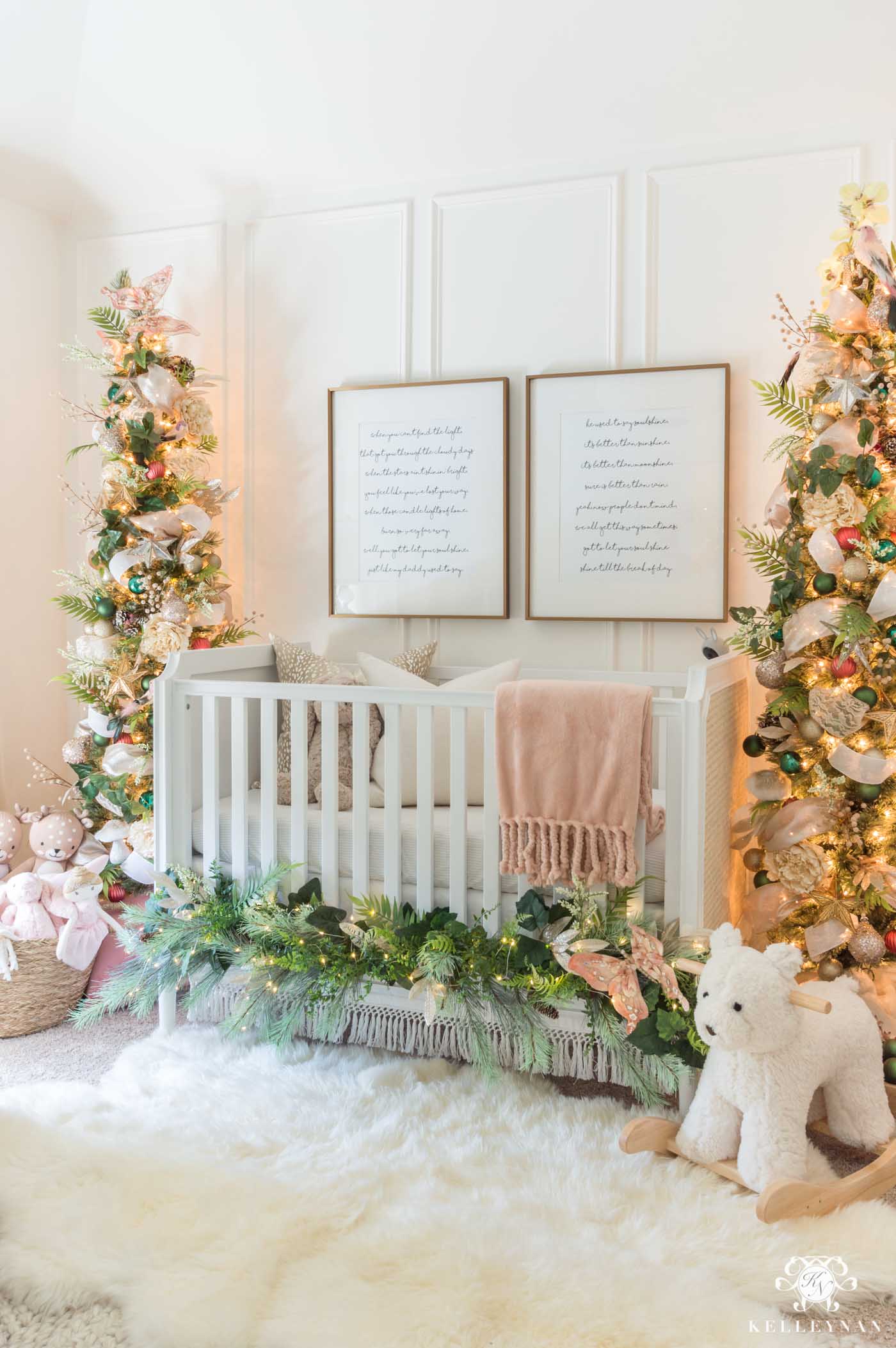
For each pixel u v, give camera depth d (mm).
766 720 2369
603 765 2033
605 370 2889
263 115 3061
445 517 3090
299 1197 1762
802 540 2307
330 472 3203
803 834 2238
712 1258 1622
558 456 2943
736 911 2529
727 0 2531
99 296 3527
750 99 2697
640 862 2098
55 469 3555
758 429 2789
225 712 2699
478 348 3051
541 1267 1576
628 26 2631
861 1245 1670
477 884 2266
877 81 2592
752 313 2775
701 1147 1897
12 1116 1985
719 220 2791
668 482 2850
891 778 2252
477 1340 1431
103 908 2895
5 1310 1546
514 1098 2172
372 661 2773
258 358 3316
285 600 3320
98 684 2973
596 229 2908
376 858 2369
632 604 2898
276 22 2836
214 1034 2529
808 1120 2082
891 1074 2121
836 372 2277
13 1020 2598
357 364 3203
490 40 2742
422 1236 1650
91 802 3027
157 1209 1723
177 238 3395
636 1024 1943
